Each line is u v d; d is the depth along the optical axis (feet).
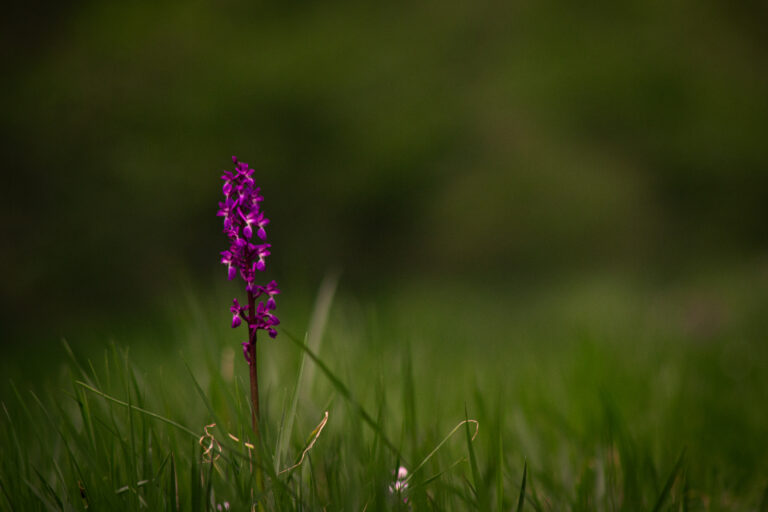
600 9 67.21
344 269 51.06
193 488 6.71
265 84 52.75
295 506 6.97
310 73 55.47
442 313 32.09
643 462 9.00
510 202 57.21
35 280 36.99
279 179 51.72
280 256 49.34
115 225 41.55
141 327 18.58
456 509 8.26
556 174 58.95
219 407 9.65
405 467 8.77
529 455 10.20
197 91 50.01
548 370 16.92
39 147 42.75
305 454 7.94
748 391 14.71
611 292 42.42
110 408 8.13
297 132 53.93
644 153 63.05
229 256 6.93
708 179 63.05
